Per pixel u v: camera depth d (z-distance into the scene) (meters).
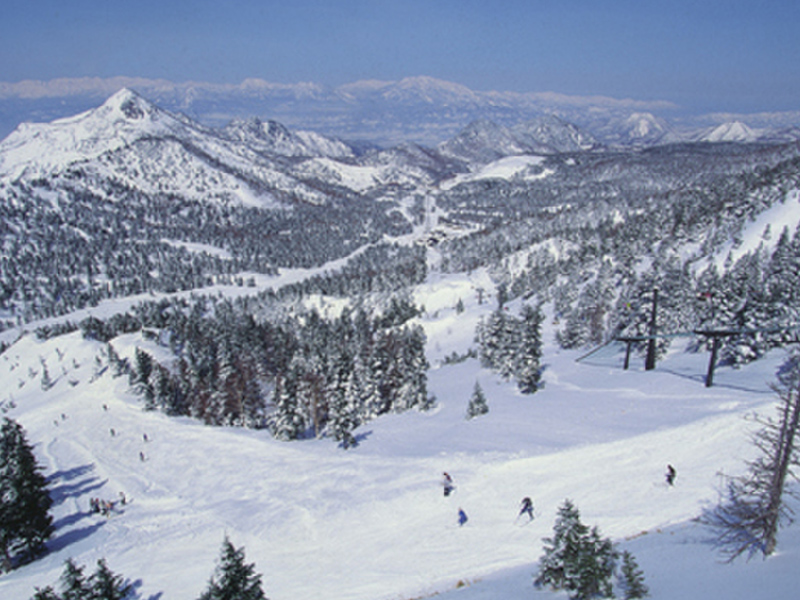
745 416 35.97
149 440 74.62
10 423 45.16
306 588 27.92
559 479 33.59
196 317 197.75
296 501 39.41
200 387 88.75
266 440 62.53
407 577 26.89
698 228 179.00
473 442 44.28
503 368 79.06
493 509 31.94
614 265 172.00
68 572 30.11
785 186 174.75
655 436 36.50
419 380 72.56
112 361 114.75
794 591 15.25
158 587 32.25
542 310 154.25
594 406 50.53
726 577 17.95
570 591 19.48
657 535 24.36
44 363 153.12
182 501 50.00
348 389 65.25
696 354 67.94
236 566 24.28
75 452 77.06
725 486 28.14
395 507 34.78
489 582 23.56
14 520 42.34
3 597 36.88
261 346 119.31
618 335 80.19
